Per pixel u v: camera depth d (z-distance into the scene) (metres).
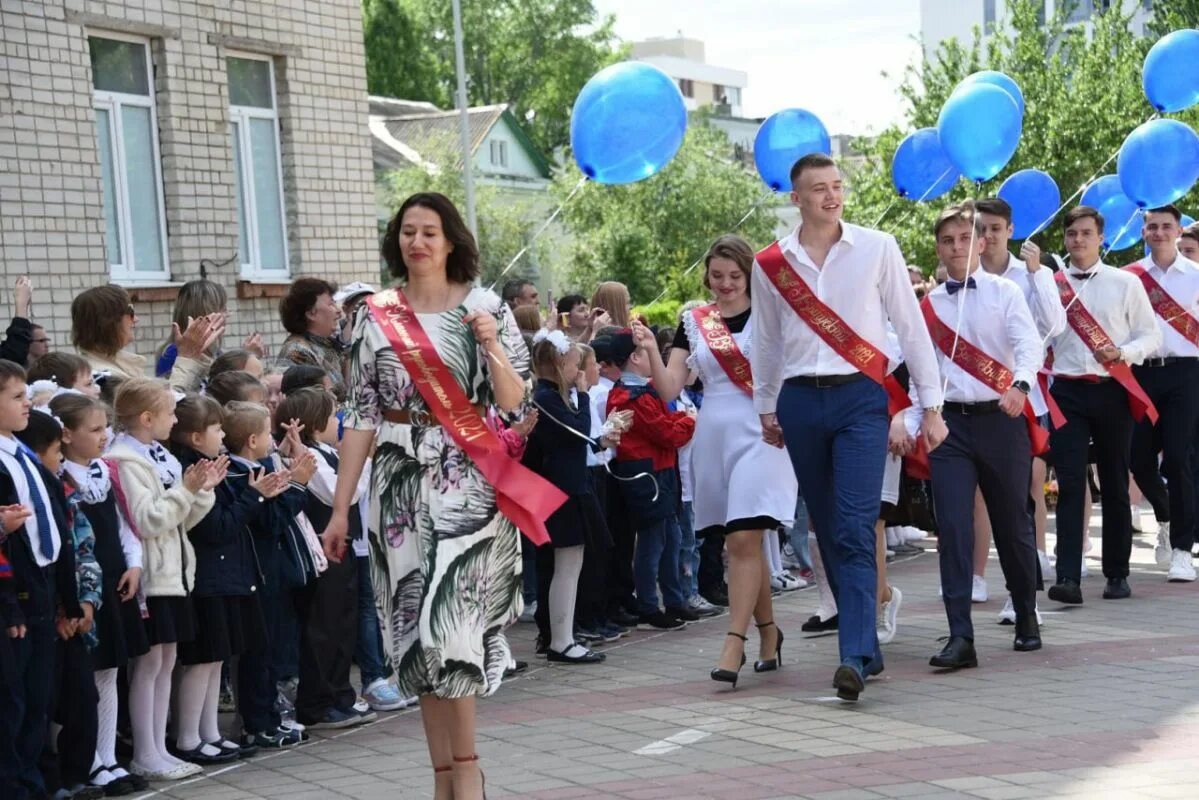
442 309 5.02
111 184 11.68
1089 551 11.47
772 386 6.99
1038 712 6.35
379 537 4.94
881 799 5.11
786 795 5.24
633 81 8.03
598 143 8.08
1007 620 8.56
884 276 6.74
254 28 12.83
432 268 5.02
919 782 5.30
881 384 6.75
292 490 6.83
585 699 7.23
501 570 4.94
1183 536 9.96
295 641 7.27
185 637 6.26
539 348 8.23
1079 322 9.10
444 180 41.66
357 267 13.95
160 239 12.10
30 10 10.86
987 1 50.06
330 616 7.07
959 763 5.55
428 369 4.89
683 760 5.86
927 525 8.15
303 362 8.55
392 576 4.92
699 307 7.62
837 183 6.72
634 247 44.91
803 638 8.58
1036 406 9.16
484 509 4.88
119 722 6.55
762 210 47.47
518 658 8.54
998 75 8.94
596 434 9.12
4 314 10.65
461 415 4.88
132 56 11.88
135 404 6.34
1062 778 5.28
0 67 10.65
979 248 7.69
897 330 6.83
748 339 7.41
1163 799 4.97
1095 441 9.28
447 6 56.72
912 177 10.49
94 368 7.45
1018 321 7.55
